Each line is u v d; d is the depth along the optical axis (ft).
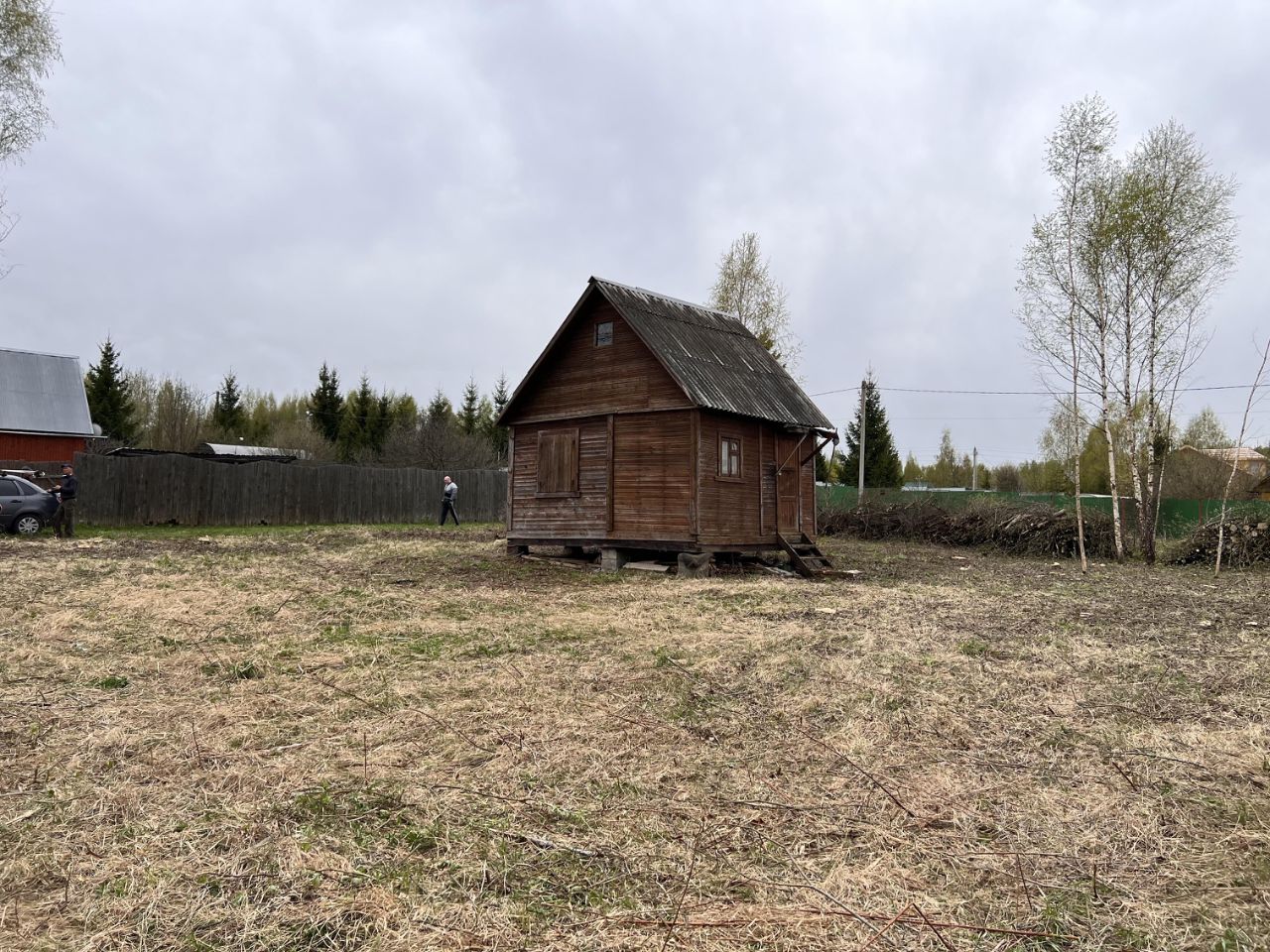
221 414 205.16
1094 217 73.87
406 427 188.03
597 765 17.16
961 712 21.50
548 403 61.87
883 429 175.83
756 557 63.05
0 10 66.49
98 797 15.14
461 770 16.83
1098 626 35.06
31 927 10.89
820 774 16.87
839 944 10.69
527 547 63.05
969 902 11.85
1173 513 104.06
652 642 30.30
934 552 81.00
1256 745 19.03
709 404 52.11
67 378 118.32
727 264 126.21
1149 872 12.88
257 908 11.39
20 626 30.68
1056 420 159.74
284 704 21.42
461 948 10.53
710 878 12.46
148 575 45.27
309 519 101.45
